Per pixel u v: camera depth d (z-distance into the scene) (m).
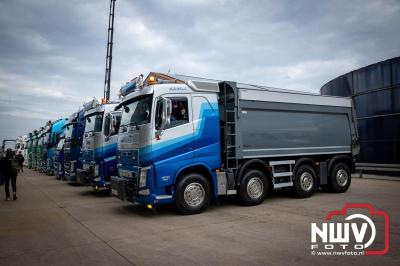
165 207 8.85
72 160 14.35
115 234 6.16
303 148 10.09
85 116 12.57
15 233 6.36
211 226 6.60
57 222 7.30
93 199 10.76
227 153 8.45
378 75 16.27
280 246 5.19
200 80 8.27
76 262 4.67
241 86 9.52
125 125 8.41
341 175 11.12
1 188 14.50
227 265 4.39
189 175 7.78
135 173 7.66
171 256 4.82
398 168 14.34
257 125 9.06
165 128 7.47
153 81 7.82
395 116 15.38
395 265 4.29
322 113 10.80
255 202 8.80
